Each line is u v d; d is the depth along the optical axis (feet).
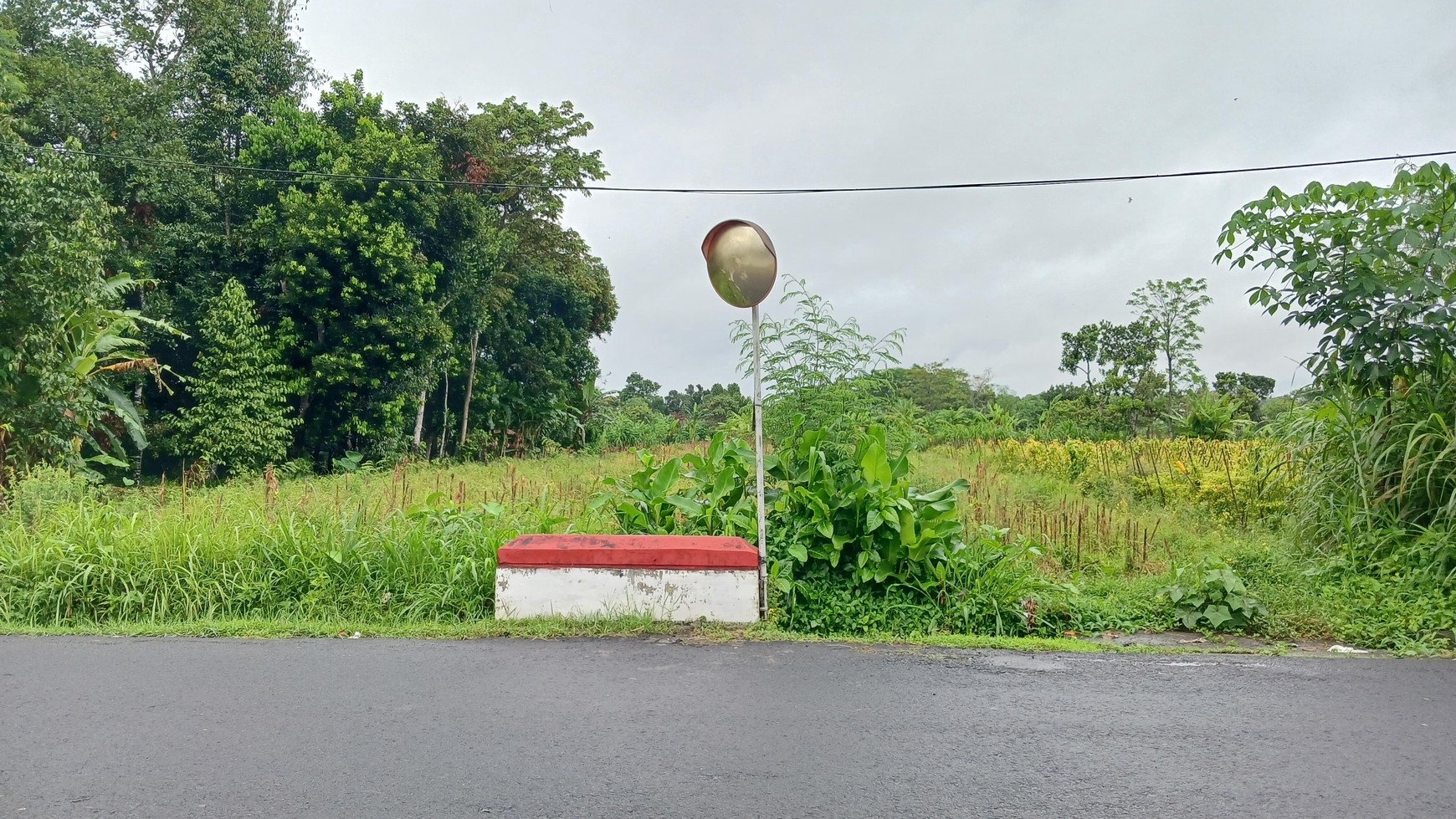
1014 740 12.99
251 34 84.58
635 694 15.11
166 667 16.85
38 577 22.00
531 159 101.14
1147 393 114.11
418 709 14.23
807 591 21.34
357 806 10.62
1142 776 11.67
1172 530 35.06
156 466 78.43
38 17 75.00
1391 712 14.49
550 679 15.96
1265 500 35.91
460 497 30.35
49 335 42.83
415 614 21.03
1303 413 27.94
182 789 11.09
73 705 14.46
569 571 20.47
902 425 37.37
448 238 80.33
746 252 20.29
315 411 78.23
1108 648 19.04
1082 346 123.03
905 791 11.12
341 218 69.97
